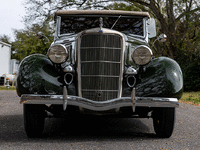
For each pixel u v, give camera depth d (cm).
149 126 520
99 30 381
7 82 2003
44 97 358
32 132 388
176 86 377
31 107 377
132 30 514
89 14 516
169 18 1781
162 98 366
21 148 338
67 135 426
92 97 384
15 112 694
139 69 394
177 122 573
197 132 466
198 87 1708
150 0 1833
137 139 399
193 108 839
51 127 498
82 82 386
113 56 387
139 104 360
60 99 357
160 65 398
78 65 386
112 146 353
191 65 1662
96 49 383
